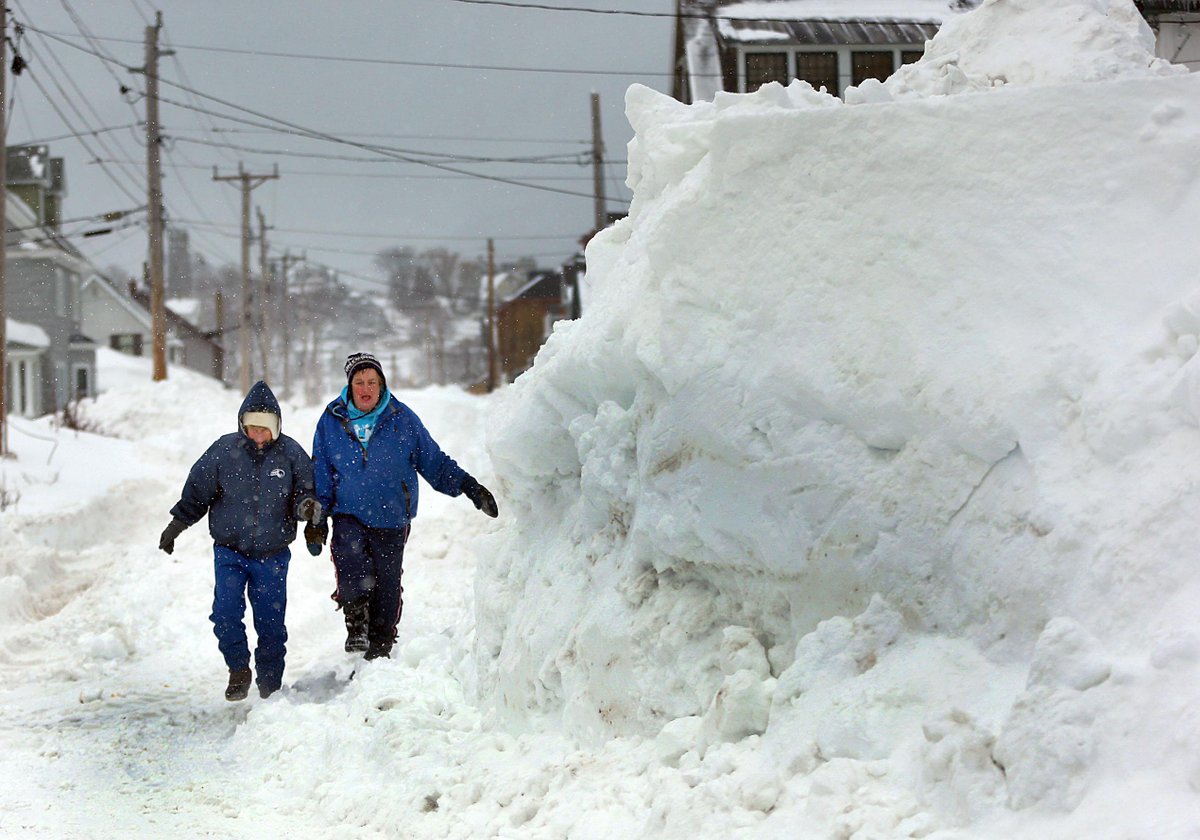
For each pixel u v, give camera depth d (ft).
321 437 58.65
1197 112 31.27
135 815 39.22
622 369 38.37
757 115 34.76
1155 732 21.99
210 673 63.41
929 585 29.89
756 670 32.50
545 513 45.70
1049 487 27.86
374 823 37.09
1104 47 43.04
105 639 67.56
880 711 28.04
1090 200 31.17
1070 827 21.74
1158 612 24.36
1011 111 32.55
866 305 32.63
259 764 45.65
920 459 30.66
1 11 163.43
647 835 28.91
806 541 32.37
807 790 27.45
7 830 37.14
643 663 35.58
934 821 24.31
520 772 36.58
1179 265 29.50
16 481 140.46
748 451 33.63
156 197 300.81
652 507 36.06
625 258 42.29
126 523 141.28
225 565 55.83
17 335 414.82
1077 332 29.55
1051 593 26.71
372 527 58.49
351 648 58.08
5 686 61.16
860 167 33.63
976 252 31.78
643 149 44.96
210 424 219.41
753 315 34.14
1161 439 26.71
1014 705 24.25
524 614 42.88
